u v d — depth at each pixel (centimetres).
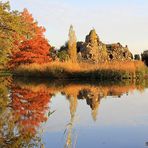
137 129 1124
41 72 4100
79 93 2275
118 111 1511
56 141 949
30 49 4747
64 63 4091
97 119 1310
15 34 2797
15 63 4716
